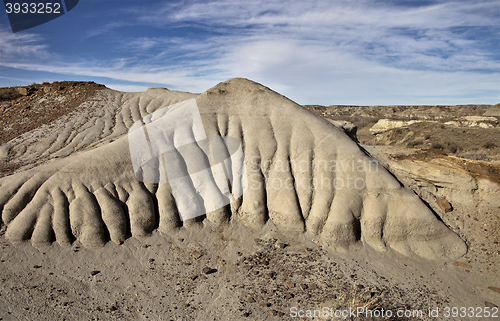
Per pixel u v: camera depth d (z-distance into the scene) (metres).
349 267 8.80
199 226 9.98
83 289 7.74
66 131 23.48
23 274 7.98
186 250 9.27
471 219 10.54
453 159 12.49
